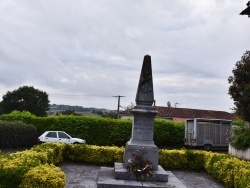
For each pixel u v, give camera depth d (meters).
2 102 66.25
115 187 9.26
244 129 20.12
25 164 7.66
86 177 11.84
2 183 6.79
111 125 29.58
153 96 10.98
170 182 9.92
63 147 15.23
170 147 30.34
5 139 24.14
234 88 18.48
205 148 28.03
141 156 10.38
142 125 10.84
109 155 15.34
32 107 66.12
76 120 29.52
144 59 11.15
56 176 6.92
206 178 13.14
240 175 9.71
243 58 18.84
